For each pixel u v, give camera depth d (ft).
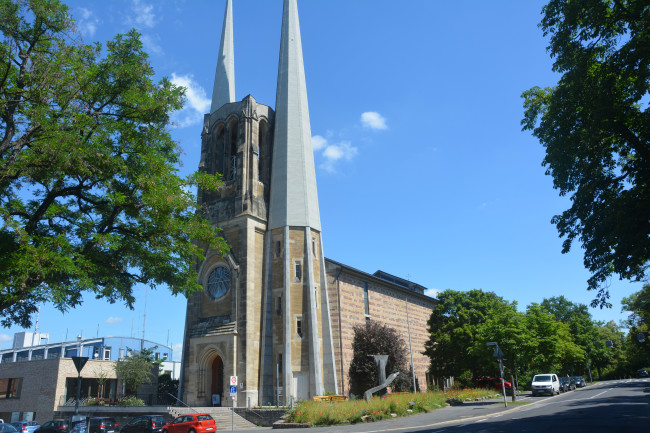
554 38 64.64
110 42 62.69
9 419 164.86
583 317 279.90
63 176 56.75
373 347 138.92
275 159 152.35
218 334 131.64
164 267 63.72
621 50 54.90
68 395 159.74
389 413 94.43
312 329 130.82
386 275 217.77
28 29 55.62
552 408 91.91
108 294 62.95
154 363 182.19
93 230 63.52
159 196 58.75
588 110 60.18
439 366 163.32
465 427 64.28
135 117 64.23
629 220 54.60
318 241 147.13
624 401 99.25
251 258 136.98
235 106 159.02
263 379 126.82
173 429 89.45
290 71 161.99
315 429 83.61
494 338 124.06
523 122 78.28
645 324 196.95
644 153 58.90
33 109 53.11
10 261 46.11
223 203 146.92
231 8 189.78
